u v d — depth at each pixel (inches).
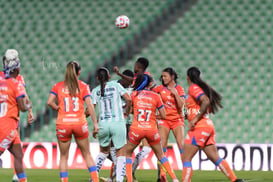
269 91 2206.0
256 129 2068.2
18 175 916.6
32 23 2704.2
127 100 1012.5
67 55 2493.8
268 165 1609.3
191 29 2513.5
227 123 2090.3
